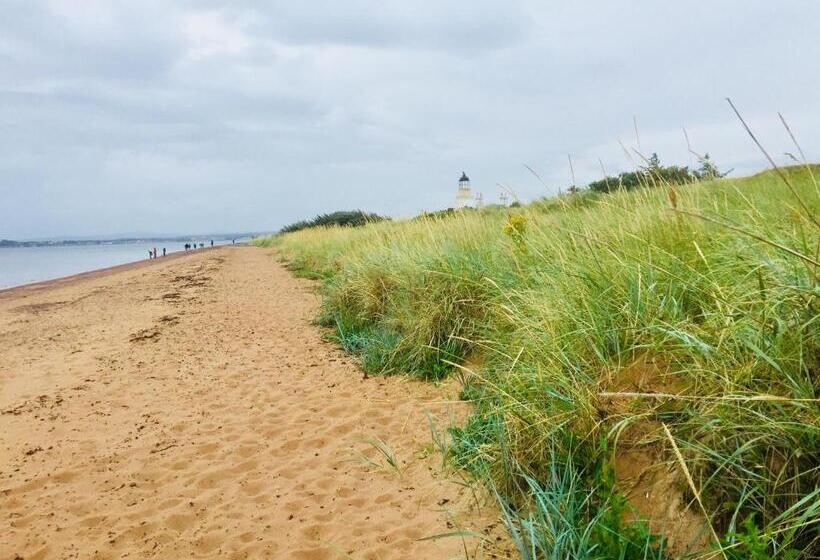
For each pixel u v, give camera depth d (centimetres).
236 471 354
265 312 966
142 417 455
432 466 333
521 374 322
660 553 193
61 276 2603
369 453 366
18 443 407
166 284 1552
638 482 237
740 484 204
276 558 259
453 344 518
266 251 3609
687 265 313
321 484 329
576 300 345
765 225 308
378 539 267
